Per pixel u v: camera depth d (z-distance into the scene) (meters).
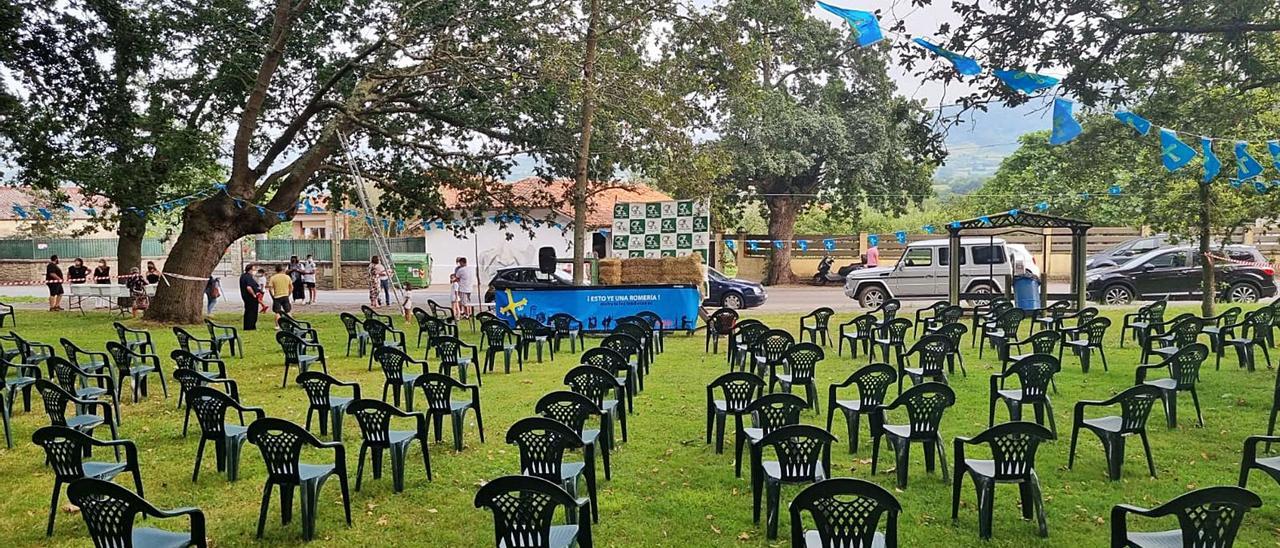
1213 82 10.58
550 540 4.56
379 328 12.62
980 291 20.33
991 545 5.30
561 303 16.56
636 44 18.03
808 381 8.94
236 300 27.67
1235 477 6.51
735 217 33.78
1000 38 9.21
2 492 6.60
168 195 19.95
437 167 20.69
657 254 18.38
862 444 7.64
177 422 8.82
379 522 5.84
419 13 16.53
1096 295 20.66
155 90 19.14
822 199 31.97
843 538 4.30
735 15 17.58
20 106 16.84
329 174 21.69
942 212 39.88
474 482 6.66
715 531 5.62
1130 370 11.03
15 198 43.84
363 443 6.45
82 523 5.93
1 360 8.76
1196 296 20.58
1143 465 6.86
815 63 26.50
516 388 10.64
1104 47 9.29
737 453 6.70
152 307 19.36
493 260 32.94
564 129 19.17
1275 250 25.66
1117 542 4.42
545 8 17.19
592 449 5.87
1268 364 10.80
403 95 19.39
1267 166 12.27
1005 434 5.29
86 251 39.44
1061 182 31.55
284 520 5.76
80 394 8.53
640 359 10.26
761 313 20.03
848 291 21.42
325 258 34.88
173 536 4.64
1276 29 8.52
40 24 16.75
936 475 6.63
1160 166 15.19
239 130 18.58
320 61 19.69
